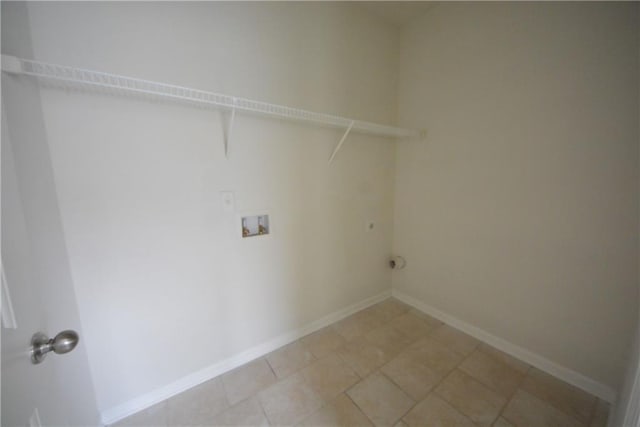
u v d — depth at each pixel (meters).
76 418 1.01
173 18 1.23
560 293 1.50
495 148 1.70
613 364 1.34
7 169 0.62
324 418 1.31
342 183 2.02
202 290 1.48
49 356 0.76
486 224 1.80
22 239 0.66
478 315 1.91
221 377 1.57
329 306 2.10
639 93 1.17
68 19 1.02
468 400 1.40
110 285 1.21
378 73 2.10
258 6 1.48
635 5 1.16
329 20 1.77
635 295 1.25
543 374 1.57
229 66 1.41
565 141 1.41
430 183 2.12
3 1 0.85
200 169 1.39
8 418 0.51
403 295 2.47
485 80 1.71
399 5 1.92
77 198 1.09
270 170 1.63
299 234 1.84
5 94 0.75
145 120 1.21
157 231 1.30
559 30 1.38
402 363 1.68
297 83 1.67
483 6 1.67
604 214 1.31
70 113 1.05
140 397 1.35
